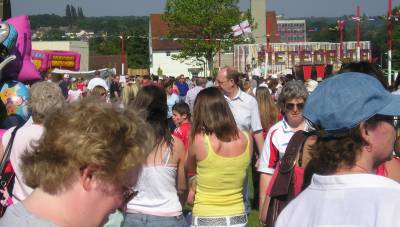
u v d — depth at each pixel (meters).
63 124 1.88
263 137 7.72
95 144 1.84
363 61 3.62
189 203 5.23
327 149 2.27
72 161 1.83
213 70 47.50
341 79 2.28
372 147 2.24
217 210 4.91
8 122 6.70
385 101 2.21
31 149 1.93
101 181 1.87
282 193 3.72
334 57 40.94
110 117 1.90
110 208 1.92
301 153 3.71
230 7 48.03
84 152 1.83
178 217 4.93
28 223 1.81
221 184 4.90
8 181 4.52
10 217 1.83
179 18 47.75
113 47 103.75
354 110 2.20
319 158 2.30
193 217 5.01
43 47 56.00
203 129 4.89
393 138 2.25
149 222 4.79
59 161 1.83
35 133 4.44
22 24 8.47
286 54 42.16
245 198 7.40
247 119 7.52
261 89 8.49
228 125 4.88
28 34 8.48
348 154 2.24
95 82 14.62
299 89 4.80
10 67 8.13
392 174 3.53
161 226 4.80
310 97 2.35
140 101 4.72
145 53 96.12
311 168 3.01
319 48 41.47
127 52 96.00
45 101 4.47
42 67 15.27
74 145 1.83
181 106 8.23
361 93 2.21
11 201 4.45
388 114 2.19
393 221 2.10
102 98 2.12
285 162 3.74
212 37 47.84
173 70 80.75
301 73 15.55
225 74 7.40
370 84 2.23
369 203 2.16
